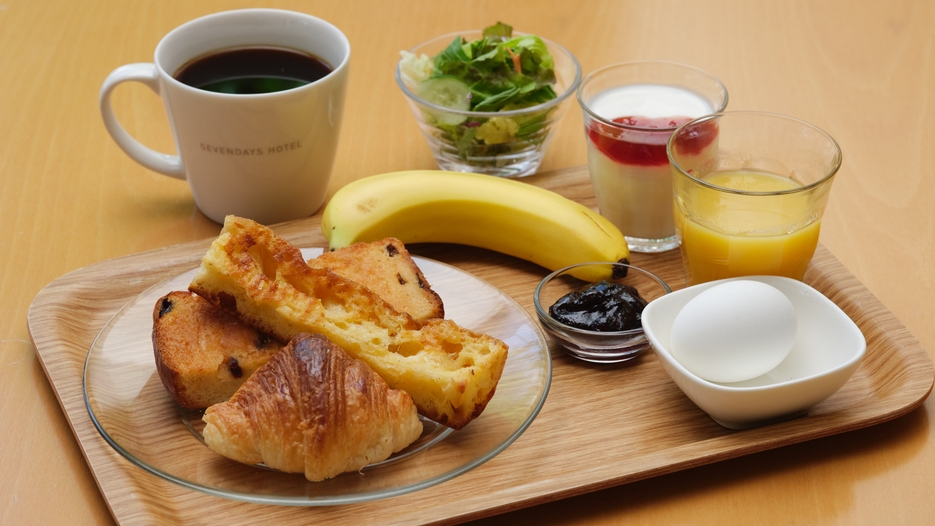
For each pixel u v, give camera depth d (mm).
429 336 803
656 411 829
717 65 1101
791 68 1100
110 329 840
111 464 785
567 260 908
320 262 865
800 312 841
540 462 799
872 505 786
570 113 1063
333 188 980
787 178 893
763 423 812
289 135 912
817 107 1057
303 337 781
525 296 907
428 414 797
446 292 878
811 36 1139
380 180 929
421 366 790
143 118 1040
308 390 764
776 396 792
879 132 1034
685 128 878
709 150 895
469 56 975
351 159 1008
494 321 858
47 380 844
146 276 900
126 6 1161
